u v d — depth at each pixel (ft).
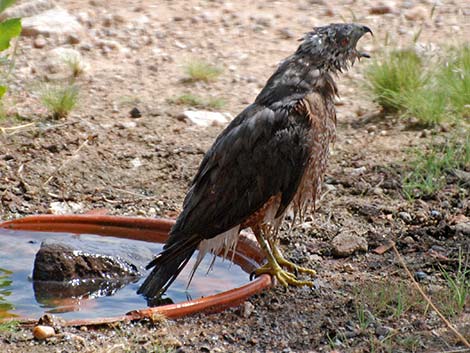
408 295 32.55
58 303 33.27
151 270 35.55
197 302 31.32
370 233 37.81
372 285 33.47
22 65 55.21
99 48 58.23
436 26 59.31
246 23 61.46
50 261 34.88
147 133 48.16
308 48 34.45
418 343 29.25
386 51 54.65
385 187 42.16
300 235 38.29
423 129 47.98
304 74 34.22
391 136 47.42
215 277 35.40
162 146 46.83
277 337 30.01
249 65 56.13
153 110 50.67
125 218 38.78
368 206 40.22
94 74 55.01
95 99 51.98
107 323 30.32
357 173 43.47
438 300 32.09
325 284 34.04
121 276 35.40
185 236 33.17
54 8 61.67
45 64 55.16
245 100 52.11
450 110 48.83
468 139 44.70
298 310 31.91
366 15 61.46
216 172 33.30
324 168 35.01
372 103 51.26
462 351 28.68
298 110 33.42
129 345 29.12
